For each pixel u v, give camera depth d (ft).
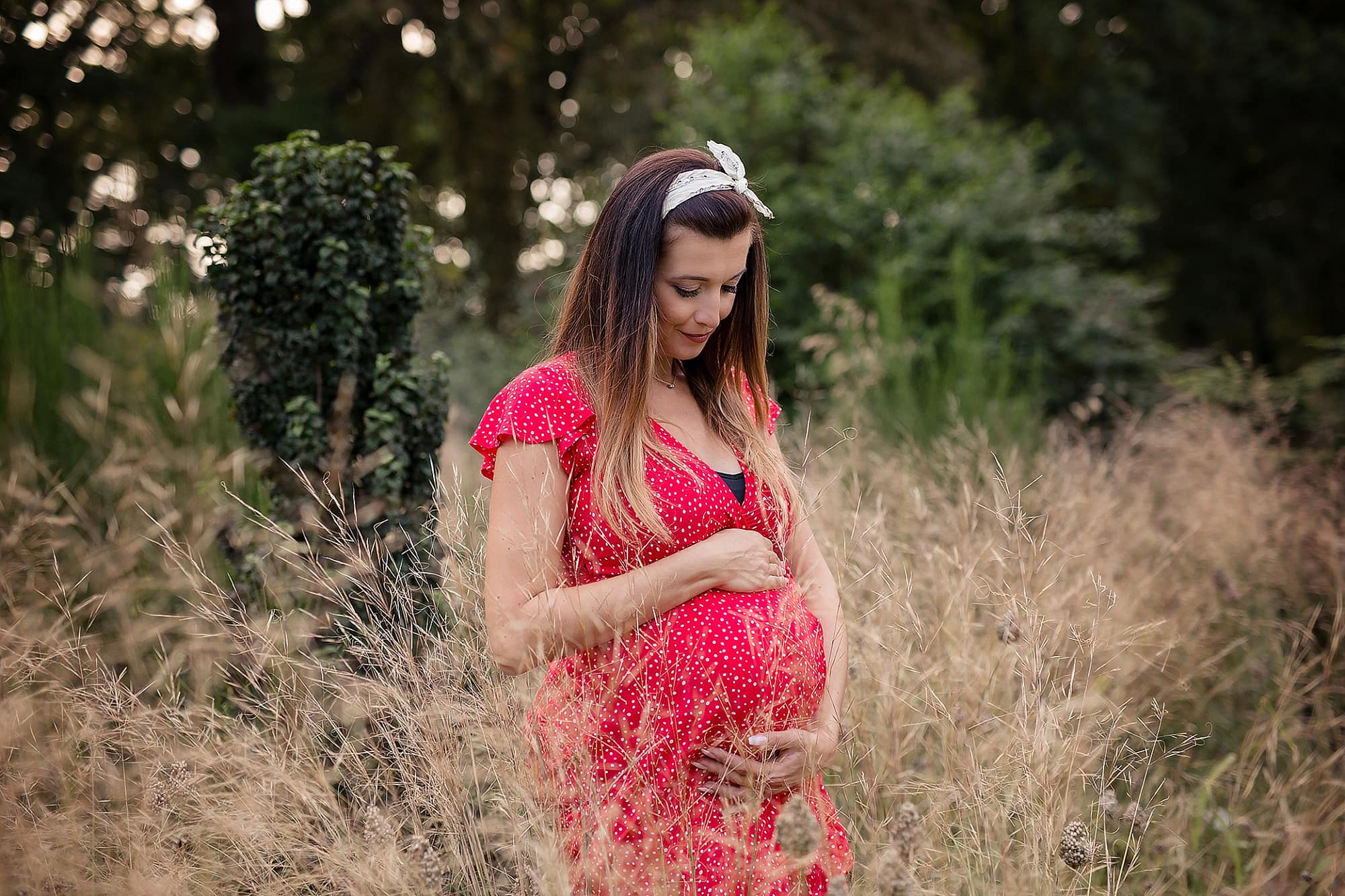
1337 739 8.61
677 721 5.00
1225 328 51.08
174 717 5.98
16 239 14.07
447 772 5.38
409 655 5.82
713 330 5.28
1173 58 48.29
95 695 5.95
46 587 7.64
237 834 5.49
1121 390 23.91
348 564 6.74
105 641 7.95
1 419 10.55
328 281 8.11
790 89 26.04
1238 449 13.69
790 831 4.41
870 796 6.27
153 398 10.73
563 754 5.05
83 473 10.71
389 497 8.04
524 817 5.19
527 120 41.29
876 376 17.95
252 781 5.68
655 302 5.16
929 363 20.16
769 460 5.69
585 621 4.87
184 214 26.84
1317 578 10.36
